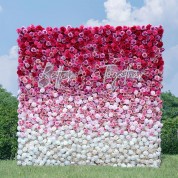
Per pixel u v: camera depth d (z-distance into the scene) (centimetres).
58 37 1167
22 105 1176
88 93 1168
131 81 1161
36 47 1171
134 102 1159
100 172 1028
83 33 1165
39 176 987
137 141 1161
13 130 1530
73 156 1166
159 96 1165
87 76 1163
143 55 1155
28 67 1171
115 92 1162
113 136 1161
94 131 1164
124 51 1156
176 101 2764
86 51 1162
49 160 1166
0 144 1502
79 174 994
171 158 1371
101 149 1159
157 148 1162
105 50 1158
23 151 1173
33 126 1170
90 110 1165
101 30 1162
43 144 1170
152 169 1100
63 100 1168
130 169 1093
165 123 1872
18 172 1046
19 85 1173
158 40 1162
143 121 1161
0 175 1017
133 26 1162
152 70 1157
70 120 1170
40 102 1170
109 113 1161
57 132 1163
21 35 1176
